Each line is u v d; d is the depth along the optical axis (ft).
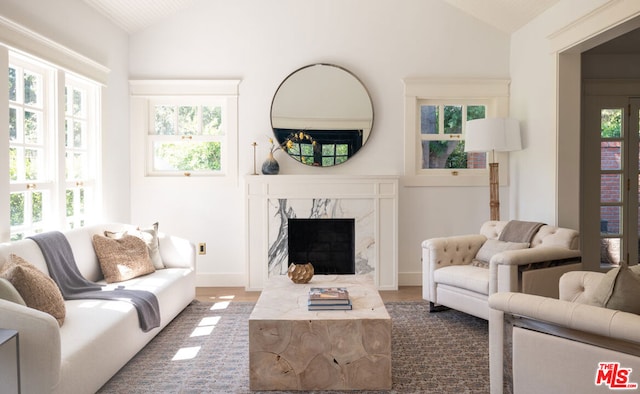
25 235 10.50
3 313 6.26
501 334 6.70
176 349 9.89
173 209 15.72
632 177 15.55
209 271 15.79
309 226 15.55
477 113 16.11
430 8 15.74
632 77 15.53
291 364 7.93
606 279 6.00
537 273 10.23
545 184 13.42
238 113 15.65
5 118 9.42
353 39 15.74
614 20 10.22
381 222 15.30
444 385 8.14
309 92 15.66
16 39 9.70
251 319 7.93
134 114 15.55
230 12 15.61
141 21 15.02
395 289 15.31
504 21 15.01
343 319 7.94
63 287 9.54
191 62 15.61
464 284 11.23
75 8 12.19
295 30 15.69
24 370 6.30
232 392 7.89
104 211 13.85
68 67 11.72
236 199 15.74
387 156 15.84
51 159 11.33
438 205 15.89
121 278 11.05
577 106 12.64
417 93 15.71
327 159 15.72
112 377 8.46
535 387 6.23
